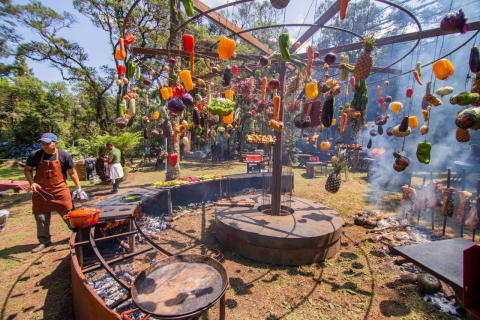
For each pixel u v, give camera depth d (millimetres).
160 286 1691
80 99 21219
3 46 12398
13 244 3916
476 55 2127
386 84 3715
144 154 16359
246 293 2740
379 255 3574
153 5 10773
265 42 11492
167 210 5617
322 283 2914
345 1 1581
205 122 3670
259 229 3465
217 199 6734
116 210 3402
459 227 4535
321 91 3090
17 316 2377
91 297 1707
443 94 2512
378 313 2414
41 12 11438
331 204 6207
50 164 3561
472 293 1301
